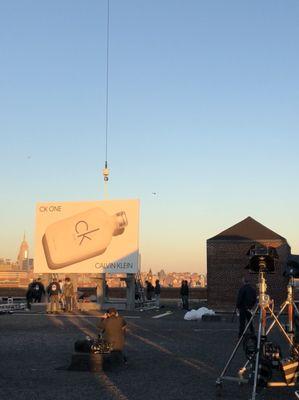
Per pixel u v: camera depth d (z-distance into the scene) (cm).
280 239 3222
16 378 1055
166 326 2206
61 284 3409
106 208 3516
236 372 1130
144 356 1355
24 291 4766
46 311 3061
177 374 1108
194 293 4647
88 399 874
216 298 3294
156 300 3625
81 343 1181
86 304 3341
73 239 3569
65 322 2356
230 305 3262
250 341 982
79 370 1141
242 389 968
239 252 3291
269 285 3162
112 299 4069
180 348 1512
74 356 1148
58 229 3612
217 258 3328
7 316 2728
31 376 1077
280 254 3200
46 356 1340
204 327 2166
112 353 1177
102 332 1241
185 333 1927
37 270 3619
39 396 895
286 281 3136
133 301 3344
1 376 1076
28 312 3042
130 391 940
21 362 1248
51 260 3597
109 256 3453
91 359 1135
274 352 935
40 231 3653
